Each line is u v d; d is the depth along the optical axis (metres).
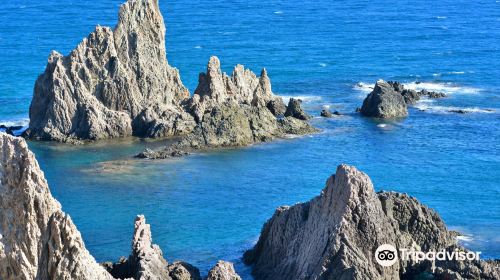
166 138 182.12
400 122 198.25
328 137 184.88
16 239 77.62
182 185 153.62
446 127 194.75
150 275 96.94
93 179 156.00
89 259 74.31
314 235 104.88
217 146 176.12
